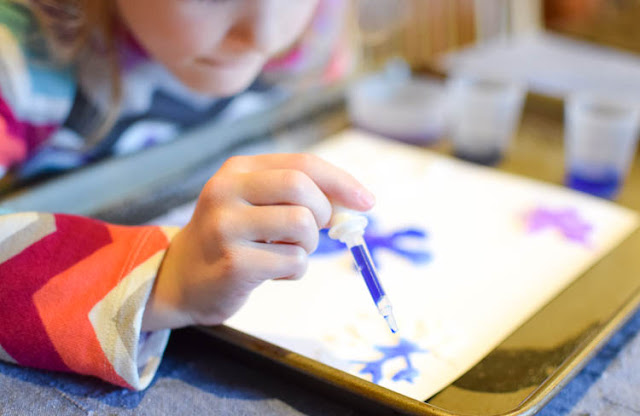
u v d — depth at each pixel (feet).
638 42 3.11
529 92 2.48
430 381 1.31
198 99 2.37
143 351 1.37
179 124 2.38
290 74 2.60
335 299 1.56
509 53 3.01
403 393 1.28
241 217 1.26
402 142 2.30
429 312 1.52
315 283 1.62
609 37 3.17
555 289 1.59
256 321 1.48
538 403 1.23
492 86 2.25
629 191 2.04
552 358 1.37
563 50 3.06
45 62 2.00
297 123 2.40
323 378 1.29
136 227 1.48
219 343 1.42
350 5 2.73
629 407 1.32
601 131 1.96
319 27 2.60
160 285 1.37
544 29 3.32
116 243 1.44
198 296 1.34
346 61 2.81
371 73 2.77
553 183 2.07
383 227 1.83
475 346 1.41
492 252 1.73
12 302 1.35
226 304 1.35
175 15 1.66
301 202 1.27
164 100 2.30
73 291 1.36
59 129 2.10
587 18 3.39
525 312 1.52
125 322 1.31
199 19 1.66
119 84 2.16
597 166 2.00
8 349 1.34
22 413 1.27
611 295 1.56
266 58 1.97
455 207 1.93
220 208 1.28
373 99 2.40
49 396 1.32
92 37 2.07
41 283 1.37
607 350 1.47
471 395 1.28
